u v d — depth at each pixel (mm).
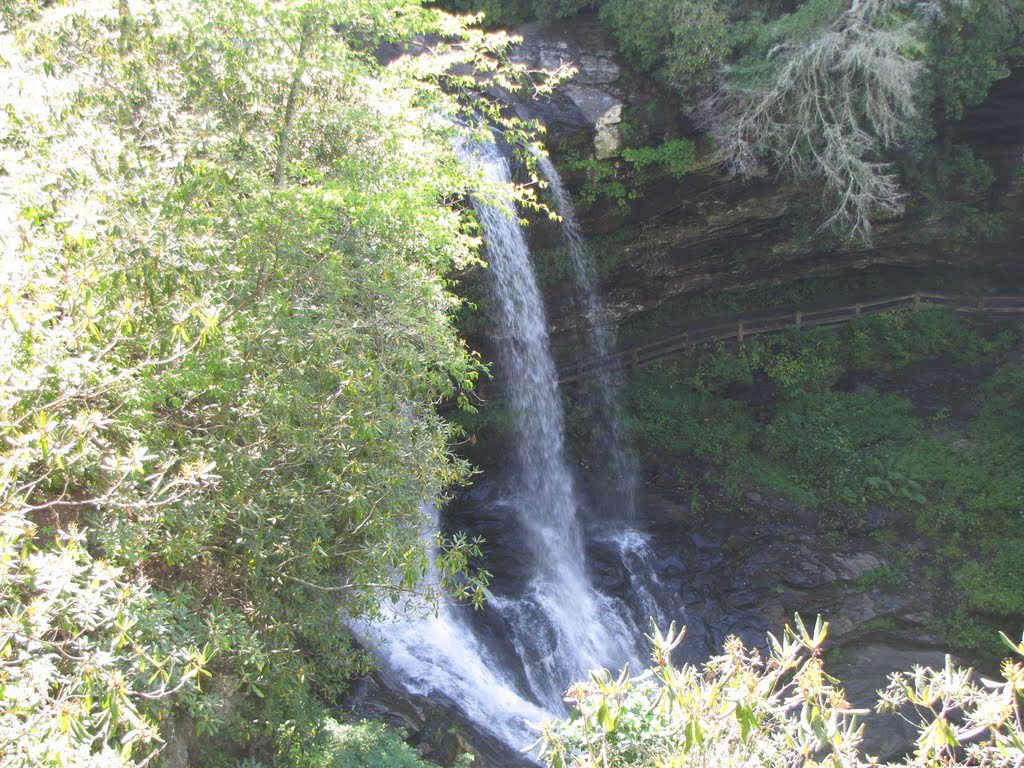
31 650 4727
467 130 9906
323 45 7988
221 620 6512
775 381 19922
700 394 19719
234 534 7605
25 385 4793
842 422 18859
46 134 6215
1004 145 18688
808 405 19312
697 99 16469
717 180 17641
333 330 7289
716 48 15773
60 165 5949
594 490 18391
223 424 7059
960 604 15586
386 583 7996
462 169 9102
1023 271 20875
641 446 18922
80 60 7242
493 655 13984
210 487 6762
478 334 17391
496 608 14867
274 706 7922
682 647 15570
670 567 16688
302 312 7125
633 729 5168
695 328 20797
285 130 7980
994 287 21234
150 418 6277
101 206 5578
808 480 18078
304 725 8109
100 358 5695
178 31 7242
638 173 17078
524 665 14281
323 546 7836
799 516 17312
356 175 7910
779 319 20359
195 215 6668
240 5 7359
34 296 5266
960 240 20031
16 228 5102
